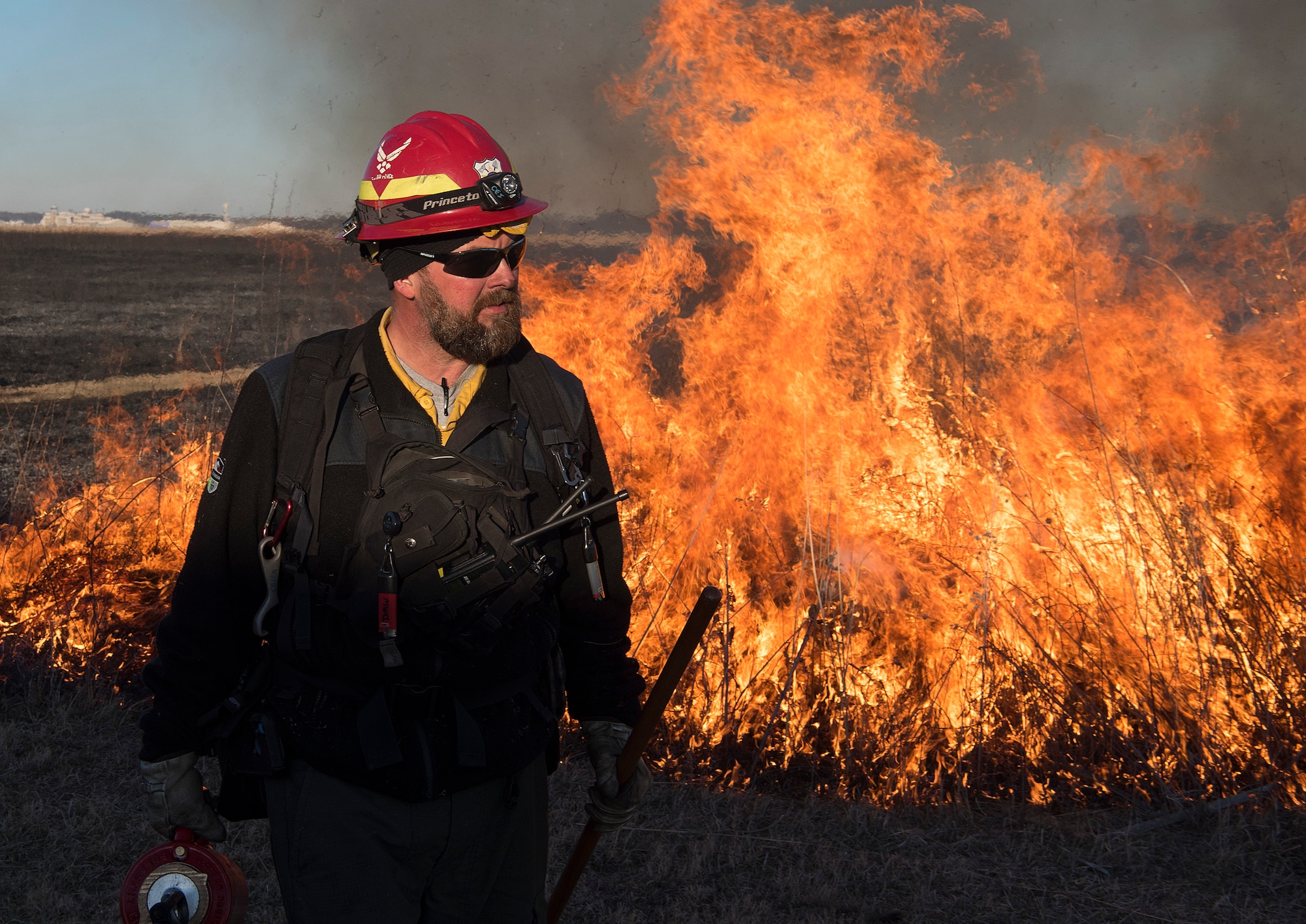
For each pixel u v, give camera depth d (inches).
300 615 61.7
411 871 63.2
